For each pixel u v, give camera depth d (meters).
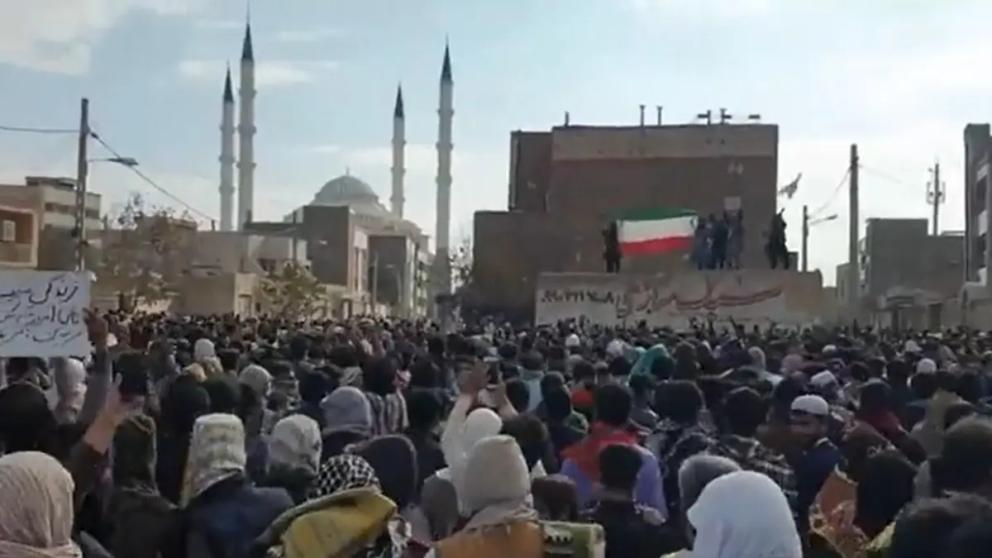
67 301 9.78
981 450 5.11
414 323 36.59
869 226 76.50
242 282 70.75
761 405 7.86
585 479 7.29
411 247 107.75
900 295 64.56
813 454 7.68
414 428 7.80
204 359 11.34
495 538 4.61
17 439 5.88
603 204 71.62
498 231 72.06
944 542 3.99
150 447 6.00
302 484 6.04
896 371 11.87
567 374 13.30
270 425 8.95
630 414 8.37
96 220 83.00
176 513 5.68
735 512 3.96
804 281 40.25
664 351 13.68
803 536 6.64
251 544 5.14
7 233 58.47
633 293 41.19
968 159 62.34
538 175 77.44
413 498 6.32
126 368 7.92
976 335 28.02
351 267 93.88
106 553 5.07
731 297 40.56
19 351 9.67
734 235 49.84
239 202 115.69
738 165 70.38
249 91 116.31
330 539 4.52
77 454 5.62
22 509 3.76
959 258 75.06
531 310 65.56
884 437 8.11
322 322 34.97
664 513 6.84
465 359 13.72
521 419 7.85
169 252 69.75
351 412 8.12
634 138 71.62
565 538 4.72
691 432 7.96
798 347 19.00
